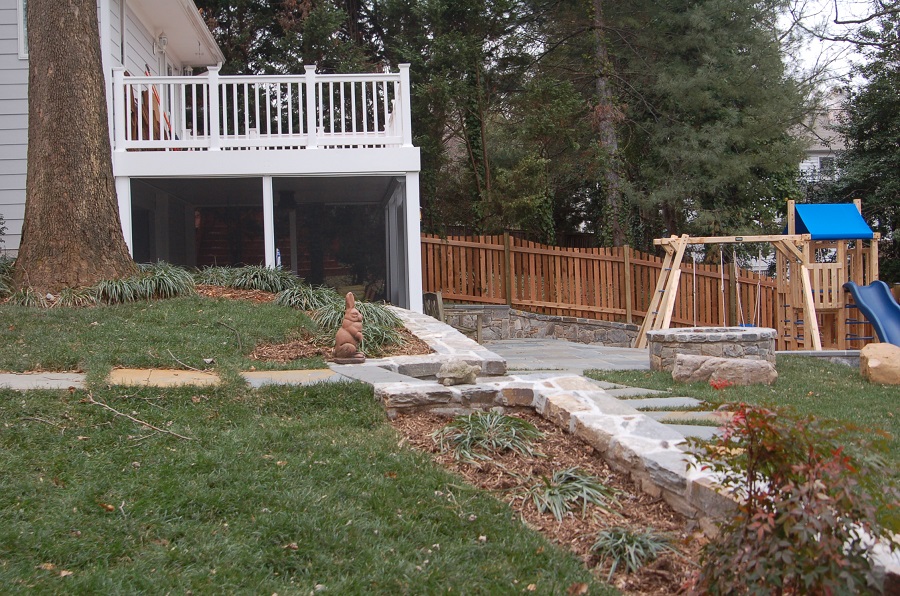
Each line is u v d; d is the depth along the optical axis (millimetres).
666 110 18359
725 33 17141
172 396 5430
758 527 2617
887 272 20344
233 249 12328
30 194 8773
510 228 17125
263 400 5492
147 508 3730
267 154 11109
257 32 22906
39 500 3801
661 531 3801
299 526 3580
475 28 18453
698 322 15391
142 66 14625
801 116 17641
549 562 3465
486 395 5551
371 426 5164
